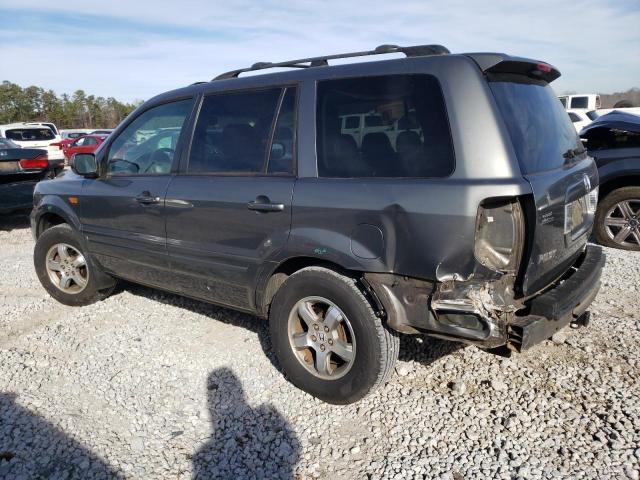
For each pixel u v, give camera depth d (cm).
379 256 281
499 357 365
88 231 458
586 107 2183
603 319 418
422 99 281
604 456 265
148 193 399
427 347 382
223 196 349
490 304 261
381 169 289
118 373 370
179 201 376
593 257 346
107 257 452
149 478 268
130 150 430
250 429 305
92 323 456
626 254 595
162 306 487
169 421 315
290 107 333
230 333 425
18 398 341
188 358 388
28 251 741
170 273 402
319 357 321
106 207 435
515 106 286
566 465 261
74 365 384
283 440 294
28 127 2075
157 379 361
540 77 330
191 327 439
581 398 315
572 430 287
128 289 536
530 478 253
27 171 852
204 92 385
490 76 280
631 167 598
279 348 338
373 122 296
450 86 273
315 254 306
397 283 281
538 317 273
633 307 445
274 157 335
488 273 259
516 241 264
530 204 260
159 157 407
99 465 278
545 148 298
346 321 305
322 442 290
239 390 344
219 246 358
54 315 480
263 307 349
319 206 302
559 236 292
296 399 331
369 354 297
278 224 322
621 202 613
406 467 266
